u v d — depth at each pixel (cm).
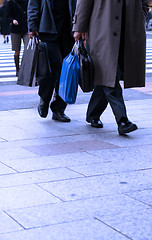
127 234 332
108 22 611
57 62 704
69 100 656
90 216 364
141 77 641
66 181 445
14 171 478
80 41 641
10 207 383
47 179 452
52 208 380
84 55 629
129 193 413
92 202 392
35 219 359
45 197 404
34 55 682
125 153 545
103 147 574
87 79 629
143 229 339
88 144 589
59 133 653
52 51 702
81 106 880
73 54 660
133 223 349
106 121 732
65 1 700
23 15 1273
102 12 617
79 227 344
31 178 455
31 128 686
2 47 2580
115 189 423
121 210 375
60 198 402
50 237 329
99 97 677
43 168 488
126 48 624
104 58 618
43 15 692
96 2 621
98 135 640
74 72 646
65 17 707
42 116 735
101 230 339
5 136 636
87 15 629
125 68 629
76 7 636
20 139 620
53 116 744
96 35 624
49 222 353
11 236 331
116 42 613
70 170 480
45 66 679
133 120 734
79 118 761
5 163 507
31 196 407
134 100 938
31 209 378
